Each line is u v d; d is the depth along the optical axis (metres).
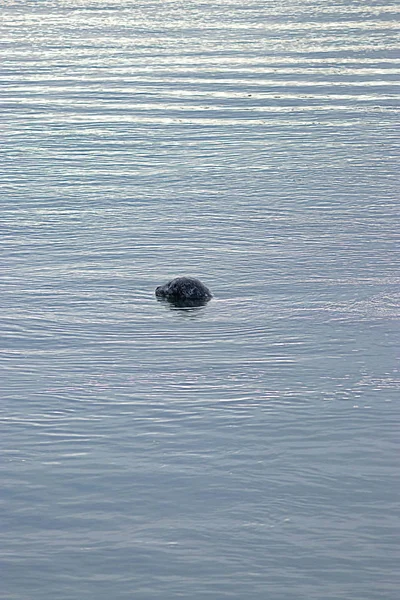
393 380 15.84
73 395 15.35
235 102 41.41
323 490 12.46
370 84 44.41
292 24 63.41
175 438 13.91
